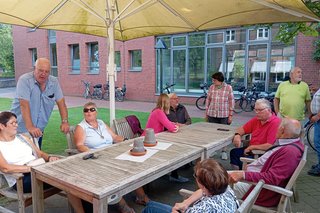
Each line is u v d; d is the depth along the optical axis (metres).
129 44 15.58
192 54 14.16
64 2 3.97
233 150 4.02
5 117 2.80
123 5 4.40
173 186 3.96
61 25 4.80
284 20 4.37
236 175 2.48
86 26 5.07
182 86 14.68
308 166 4.72
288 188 2.38
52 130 7.70
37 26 4.58
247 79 12.63
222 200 1.72
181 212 2.11
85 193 2.00
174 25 5.19
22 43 21.14
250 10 4.13
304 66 10.68
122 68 16.05
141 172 2.34
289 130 2.50
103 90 16.73
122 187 2.08
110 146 3.17
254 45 12.25
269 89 12.03
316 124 4.32
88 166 2.48
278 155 2.45
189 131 4.13
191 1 4.04
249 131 3.90
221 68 13.39
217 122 5.41
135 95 15.79
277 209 2.43
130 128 4.52
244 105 11.73
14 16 4.09
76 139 3.38
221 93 5.30
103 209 1.96
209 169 1.74
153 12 4.65
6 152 2.80
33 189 2.46
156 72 14.98
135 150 2.80
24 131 3.65
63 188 2.18
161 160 2.65
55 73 19.91
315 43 10.13
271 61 11.84
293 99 4.73
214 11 4.34
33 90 3.59
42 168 2.44
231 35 12.85
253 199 1.87
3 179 2.81
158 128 4.07
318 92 4.28
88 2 4.16
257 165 2.75
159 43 12.42
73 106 13.33
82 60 17.66
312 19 3.96
